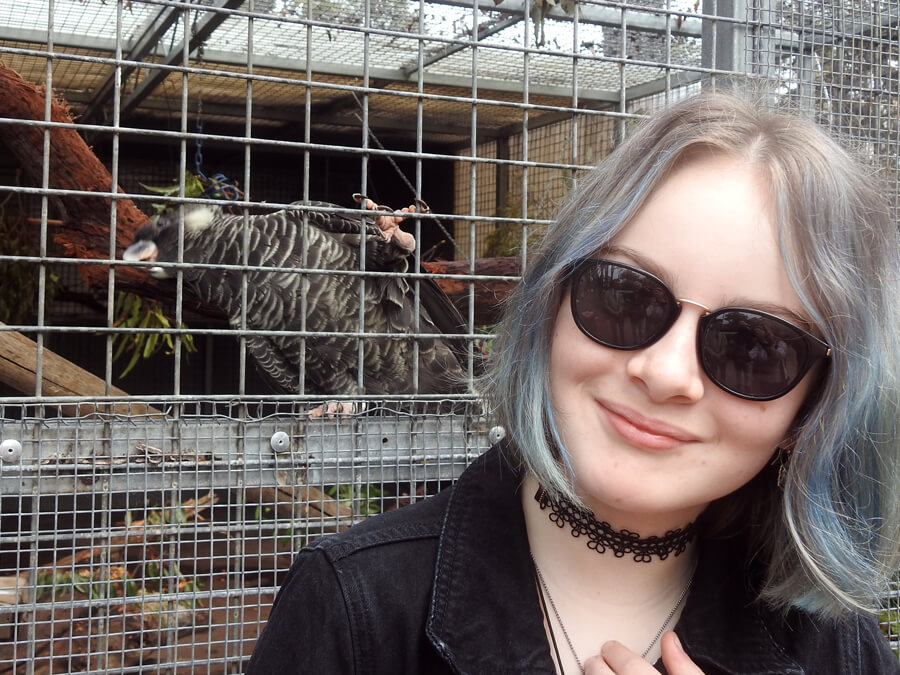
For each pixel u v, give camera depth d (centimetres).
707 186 74
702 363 73
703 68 160
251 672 82
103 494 131
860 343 75
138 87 400
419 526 87
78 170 239
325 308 243
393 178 564
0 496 125
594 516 85
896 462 82
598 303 75
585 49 331
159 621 136
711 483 77
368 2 136
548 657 80
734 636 86
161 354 542
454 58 355
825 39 175
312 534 147
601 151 394
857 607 82
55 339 516
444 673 81
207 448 137
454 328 254
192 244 247
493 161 146
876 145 173
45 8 312
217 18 295
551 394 81
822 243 73
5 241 387
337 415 145
